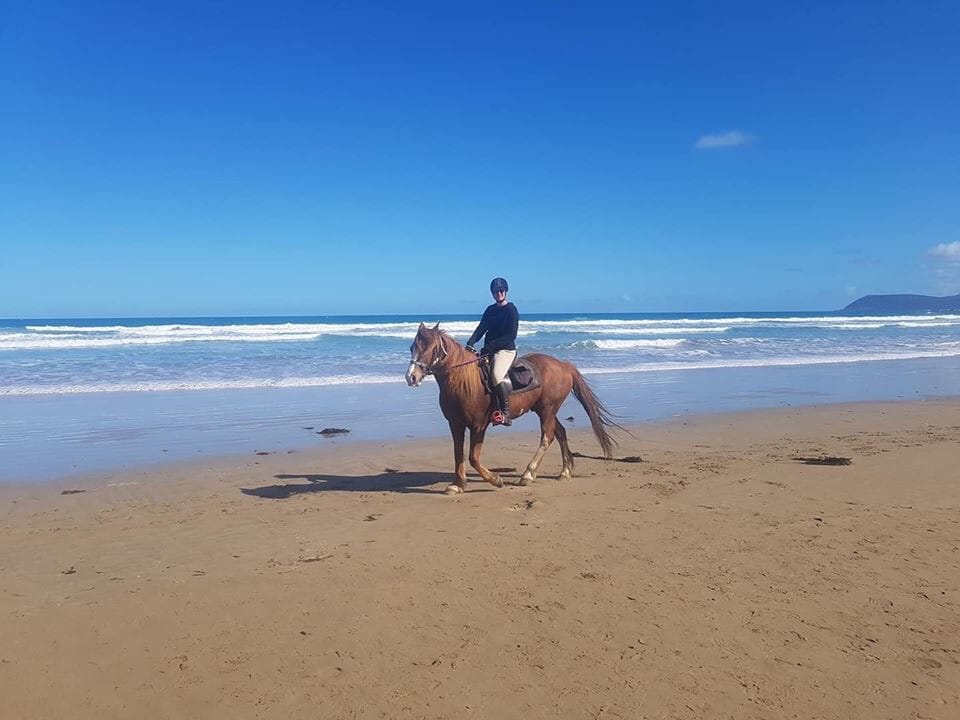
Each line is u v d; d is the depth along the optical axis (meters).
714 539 6.38
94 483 9.35
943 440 11.45
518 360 9.07
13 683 3.91
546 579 5.41
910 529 6.57
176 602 5.03
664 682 3.88
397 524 7.11
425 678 3.94
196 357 27.52
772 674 3.96
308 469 10.19
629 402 16.91
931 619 4.63
